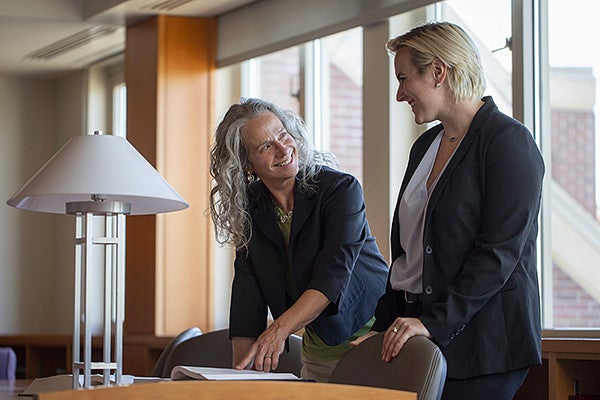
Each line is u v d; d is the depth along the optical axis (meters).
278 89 6.84
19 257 8.94
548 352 4.23
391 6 5.57
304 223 3.67
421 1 5.36
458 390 3.05
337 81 6.37
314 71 6.56
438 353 2.84
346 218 3.61
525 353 3.03
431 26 3.23
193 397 1.75
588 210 5.04
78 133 8.73
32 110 9.05
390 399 1.80
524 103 5.02
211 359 4.65
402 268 3.35
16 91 9.00
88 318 3.34
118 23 7.13
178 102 6.92
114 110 8.68
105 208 3.40
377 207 5.66
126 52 7.18
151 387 1.73
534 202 3.05
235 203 3.79
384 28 5.68
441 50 3.17
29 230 8.99
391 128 5.64
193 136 6.94
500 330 3.04
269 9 6.52
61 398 1.69
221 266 6.99
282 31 6.40
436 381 2.81
